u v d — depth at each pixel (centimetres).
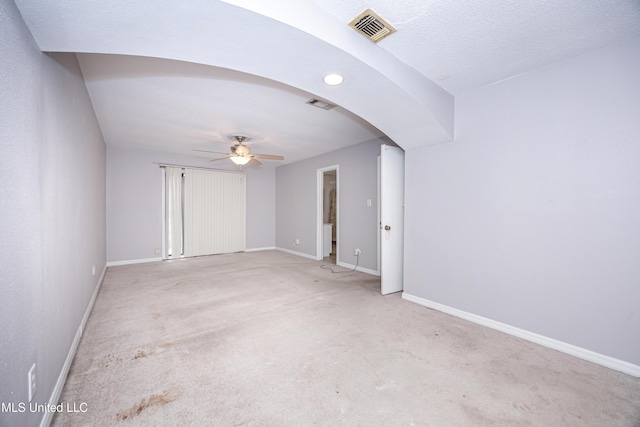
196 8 126
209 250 607
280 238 689
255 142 457
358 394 155
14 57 104
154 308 284
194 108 305
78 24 126
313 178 578
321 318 261
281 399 151
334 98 231
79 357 190
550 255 209
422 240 296
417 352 200
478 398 152
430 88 238
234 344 210
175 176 561
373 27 171
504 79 233
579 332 195
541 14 157
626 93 177
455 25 169
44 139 137
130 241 512
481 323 248
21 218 108
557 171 205
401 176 351
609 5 148
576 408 145
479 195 249
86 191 259
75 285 203
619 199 180
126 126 369
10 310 97
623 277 178
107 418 136
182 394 154
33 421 116
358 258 466
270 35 150
